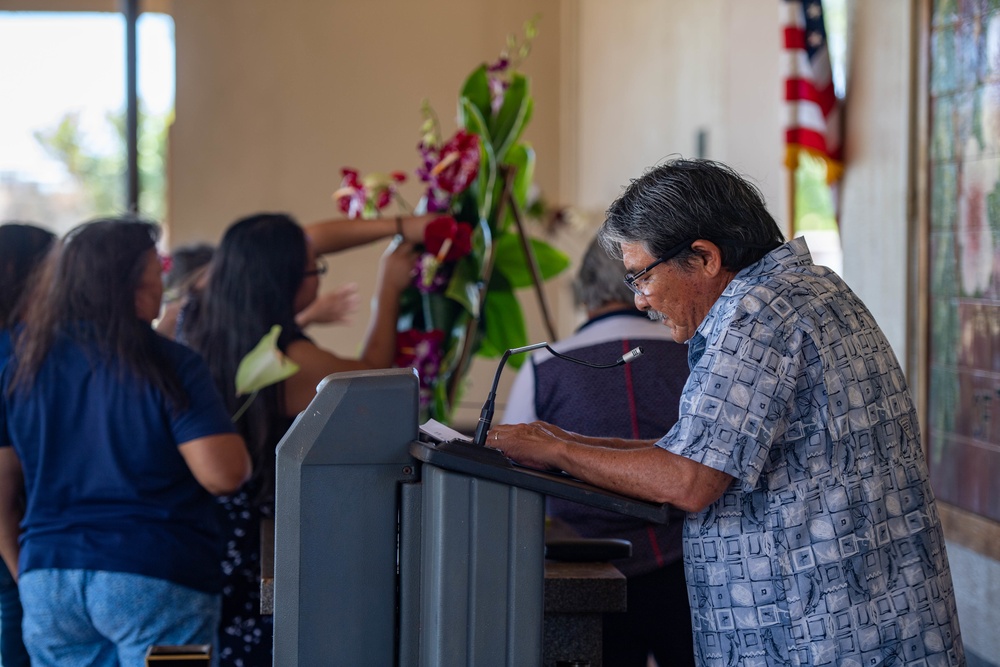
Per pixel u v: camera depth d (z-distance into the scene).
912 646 2.30
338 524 2.14
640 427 3.46
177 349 3.48
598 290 3.69
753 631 2.31
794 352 2.26
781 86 5.87
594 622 2.79
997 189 4.39
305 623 2.14
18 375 3.36
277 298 4.00
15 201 11.48
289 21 11.02
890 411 2.38
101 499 3.34
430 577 2.09
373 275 11.01
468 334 4.50
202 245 5.72
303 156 11.07
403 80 11.07
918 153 5.04
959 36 4.69
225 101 11.01
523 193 4.73
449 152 4.29
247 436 3.90
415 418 2.16
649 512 2.14
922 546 2.38
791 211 5.76
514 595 2.09
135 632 3.30
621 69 9.29
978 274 4.55
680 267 2.38
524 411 3.61
